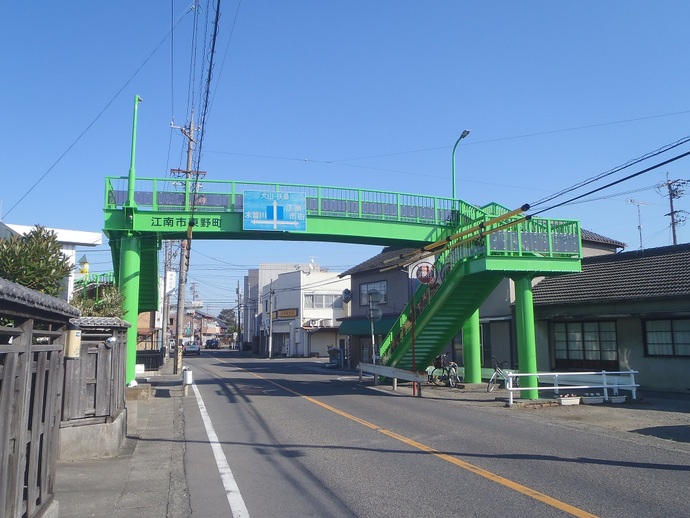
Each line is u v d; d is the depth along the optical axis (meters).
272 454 9.79
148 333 56.84
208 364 45.41
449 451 9.68
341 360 39.97
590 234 29.47
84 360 9.69
